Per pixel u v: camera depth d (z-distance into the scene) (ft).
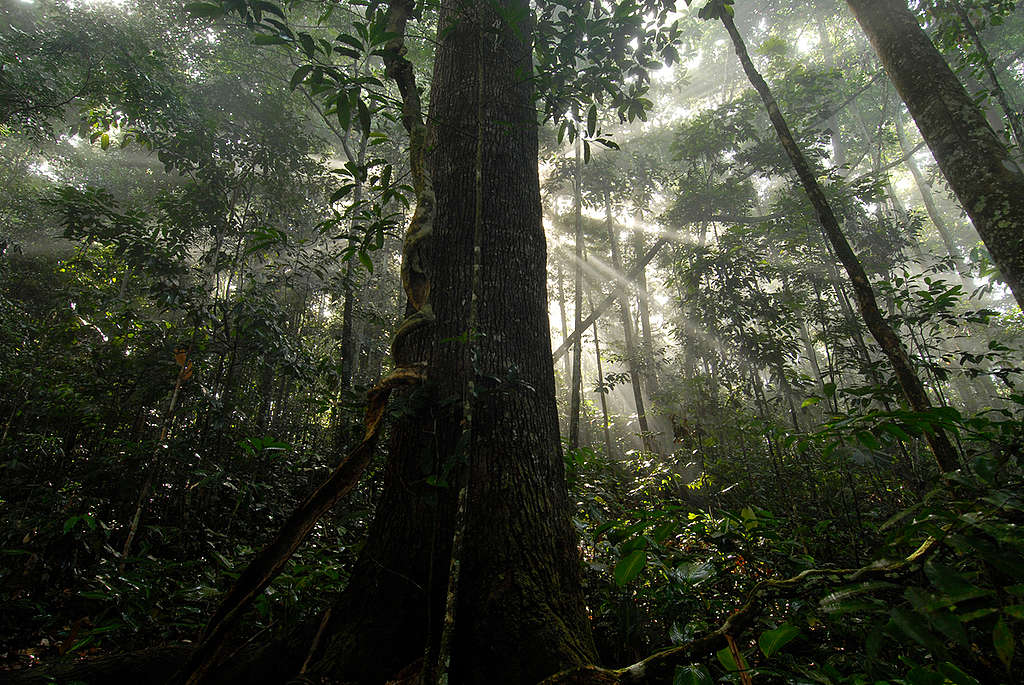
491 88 9.96
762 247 27.25
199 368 16.99
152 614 8.27
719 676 4.59
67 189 16.19
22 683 5.94
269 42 6.95
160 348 17.10
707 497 17.87
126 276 22.43
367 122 7.44
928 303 13.83
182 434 15.10
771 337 22.79
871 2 11.66
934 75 10.46
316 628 6.97
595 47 9.70
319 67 7.04
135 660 6.56
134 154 44.98
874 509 12.21
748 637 6.20
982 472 4.54
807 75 28.07
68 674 6.23
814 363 33.24
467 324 8.30
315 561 10.62
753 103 28.48
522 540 6.96
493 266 8.80
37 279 33.45
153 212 35.58
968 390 40.55
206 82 24.14
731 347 24.94
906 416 4.80
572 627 6.48
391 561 7.08
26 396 16.10
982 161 9.53
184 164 20.02
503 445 7.56
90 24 25.93
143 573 9.05
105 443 14.51
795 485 15.94
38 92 24.29
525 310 8.78
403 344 7.02
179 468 14.71
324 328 37.42
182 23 27.86
